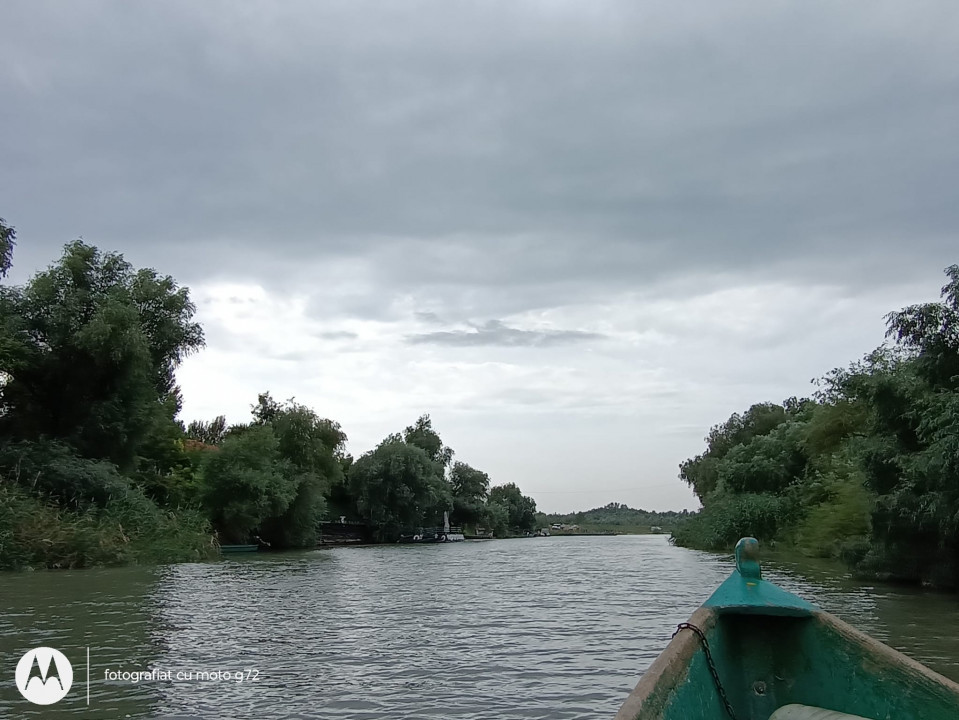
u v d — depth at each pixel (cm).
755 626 504
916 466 1728
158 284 3697
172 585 1944
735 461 4800
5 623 1206
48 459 2892
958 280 1723
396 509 7150
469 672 848
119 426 3347
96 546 2589
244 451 4497
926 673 397
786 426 4769
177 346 3741
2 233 3144
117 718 668
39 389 3278
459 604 1535
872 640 443
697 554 3881
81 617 1283
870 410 2080
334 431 5912
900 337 1862
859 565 2014
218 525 4397
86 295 3347
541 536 11631
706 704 416
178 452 5069
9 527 2388
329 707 703
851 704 441
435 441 9688
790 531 3572
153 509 3198
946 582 1714
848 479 2945
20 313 3259
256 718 666
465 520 9719
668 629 1161
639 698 322
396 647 1009
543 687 777
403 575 2428
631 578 2242
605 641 1052
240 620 1277
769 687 485
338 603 1555
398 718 666
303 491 5081
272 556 3903
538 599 1630
